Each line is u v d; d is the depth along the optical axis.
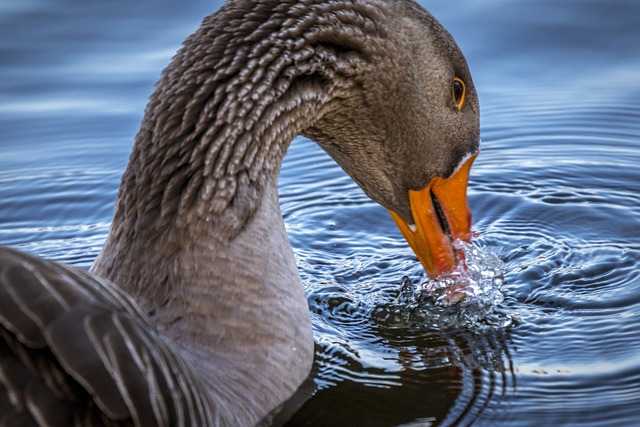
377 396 9.20
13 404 6.26
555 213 13.57
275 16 9.38
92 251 12.53
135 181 8.97
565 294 11.38
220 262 8.74
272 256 9.04
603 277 11.79
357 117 10.24
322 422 8.75
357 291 11.65
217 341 8.52
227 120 9.00
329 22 9.62
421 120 10.46
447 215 11.07
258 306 8.77
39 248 12.62
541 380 9.48
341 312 11.12
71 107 15.89
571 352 10.04
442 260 11.09
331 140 10.57
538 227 13.22
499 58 17.38
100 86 16.36
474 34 17.77
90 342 6.62
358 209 13.99
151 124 9.04
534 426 8.69
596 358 9.89
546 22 18.06
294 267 9.29
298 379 8.93
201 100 9.02
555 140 15.56
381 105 10.18
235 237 8.86
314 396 9.17
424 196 10.95
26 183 14.16
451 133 10.70
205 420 7.13
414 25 10.23
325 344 10.27
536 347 10.17
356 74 9.89
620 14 18.17
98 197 13.95
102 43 17.42
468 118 10.80
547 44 17.62
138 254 8.82
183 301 8.62
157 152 8.94
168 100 9.04
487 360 9.93
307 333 9.18
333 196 14.42
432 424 8.73
